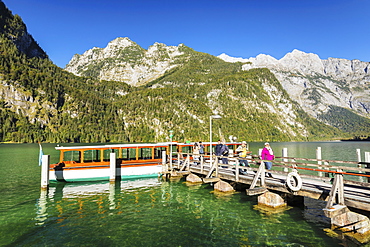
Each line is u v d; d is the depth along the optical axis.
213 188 24.44
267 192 17.28
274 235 12.85
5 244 12.25
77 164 27.66
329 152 92.00
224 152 25.19
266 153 19.14
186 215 16.38
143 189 24.41
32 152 91.25
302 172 36.03
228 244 11.93
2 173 37.75
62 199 20.78
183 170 27.98
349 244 11.43
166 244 12.03
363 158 64.94
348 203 12.02
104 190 24.00
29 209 17.98
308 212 16.33
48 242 12.41
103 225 14.70
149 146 31.20
